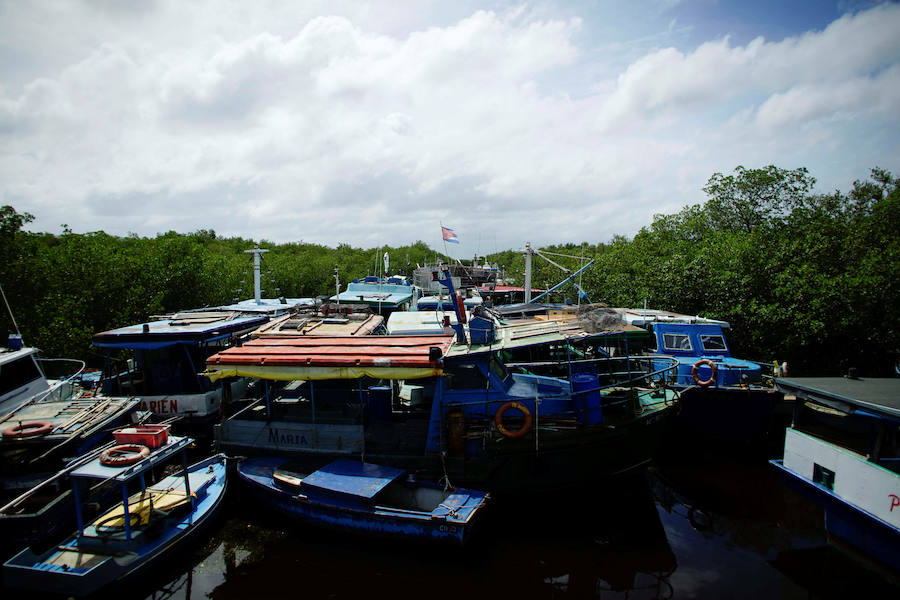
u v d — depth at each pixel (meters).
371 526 8.72
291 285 33.47
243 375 9.96
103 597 7.52
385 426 10.41
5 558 8.17
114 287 18.27
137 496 9.20
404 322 15.97
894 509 7.34
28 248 16.73
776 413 13.32
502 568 8.52
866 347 15.38
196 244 23.83
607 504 10.66
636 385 12.30
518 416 10.08
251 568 8.55
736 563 8.67
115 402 10.46
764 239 18.02
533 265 38.09
